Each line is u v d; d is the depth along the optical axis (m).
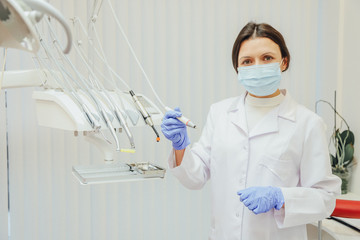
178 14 2.31
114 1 2.19
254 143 1.38
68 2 2.08
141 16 2.24
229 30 2.40
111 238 2.31
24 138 2.10
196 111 2.37
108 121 1.01
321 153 1.33
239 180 1.38
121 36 2.21
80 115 1.00
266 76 1.30
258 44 1.31
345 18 2.40
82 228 2.25
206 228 2.45
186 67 2.34
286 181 1.34
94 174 0.98
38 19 0.48
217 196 1.44
